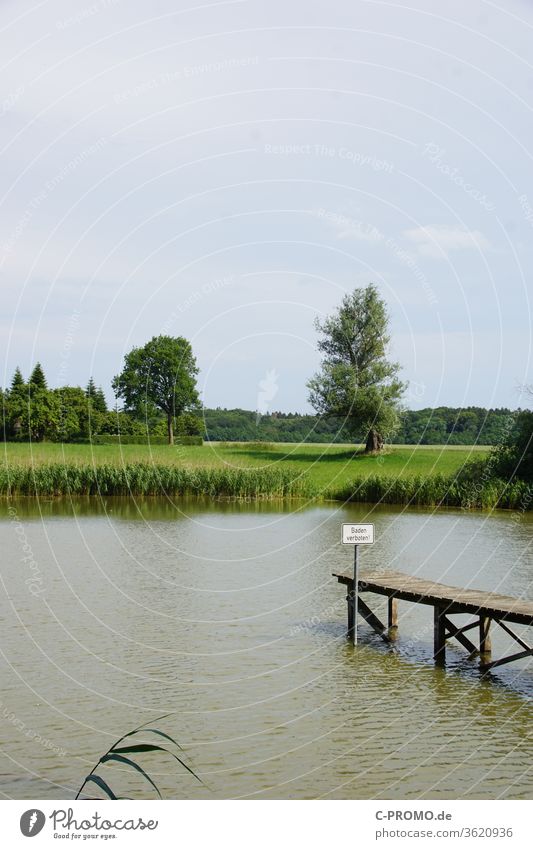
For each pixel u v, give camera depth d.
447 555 26.70
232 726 11.50
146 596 20.11
